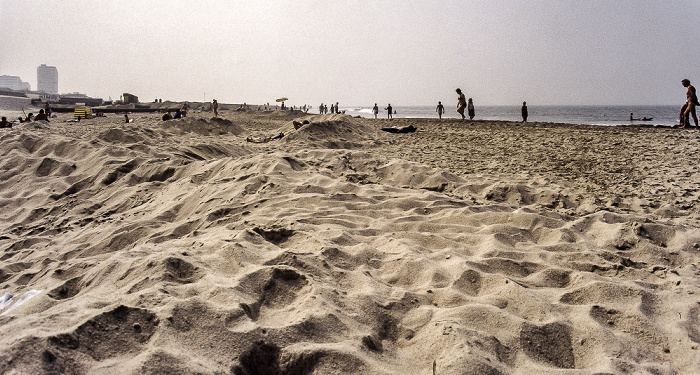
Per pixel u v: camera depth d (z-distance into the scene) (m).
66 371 1.84
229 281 2.75
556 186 7.12
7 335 2.00
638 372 2.21
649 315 2.79
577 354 2.44
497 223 4.70
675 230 4.44
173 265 2.93
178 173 7.41
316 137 14.17
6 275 4.09
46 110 32.38
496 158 10.53
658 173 8.50
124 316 2.23
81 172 8.09
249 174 6.36
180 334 2.15
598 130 17.16
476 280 3.21
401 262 3.45
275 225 4.21
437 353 2.30
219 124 18.11
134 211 5.93
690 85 16.97
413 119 27.83
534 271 3.50
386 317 2.67
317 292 2.71
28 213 6.49
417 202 5.35
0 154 9.05
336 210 4.94
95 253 4.59
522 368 2.25
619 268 3.54
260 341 2.21
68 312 2.26
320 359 2.13
